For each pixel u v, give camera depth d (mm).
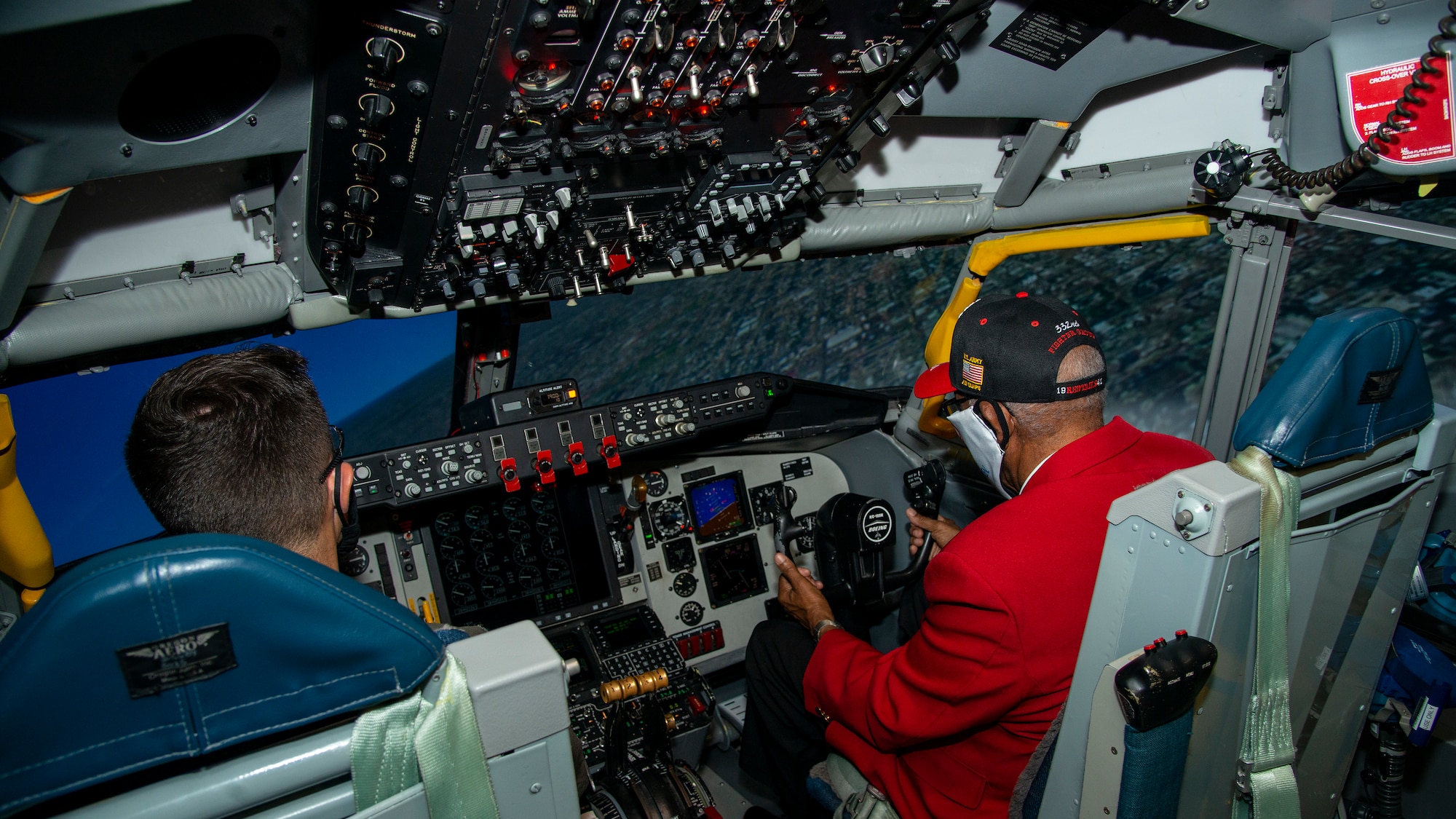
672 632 3201
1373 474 1527
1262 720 1312
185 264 2008
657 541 3225
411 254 2084
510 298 2434
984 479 3039
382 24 1498
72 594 679
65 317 1879
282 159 1867
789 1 1765
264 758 797
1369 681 1747
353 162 1765
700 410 2875
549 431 2688
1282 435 1232
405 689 831
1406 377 1390
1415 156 1897
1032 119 2557
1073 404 1444
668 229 2418
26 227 1551
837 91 2129
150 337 1999
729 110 2049
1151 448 1469
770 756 2283
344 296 2209
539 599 2973
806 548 3451
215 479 876
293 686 787
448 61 1604
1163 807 1175
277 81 1576
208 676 745
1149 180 2555
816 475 3547
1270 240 2367
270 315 2156
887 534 2709
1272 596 1233
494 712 866
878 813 1645
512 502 2980
